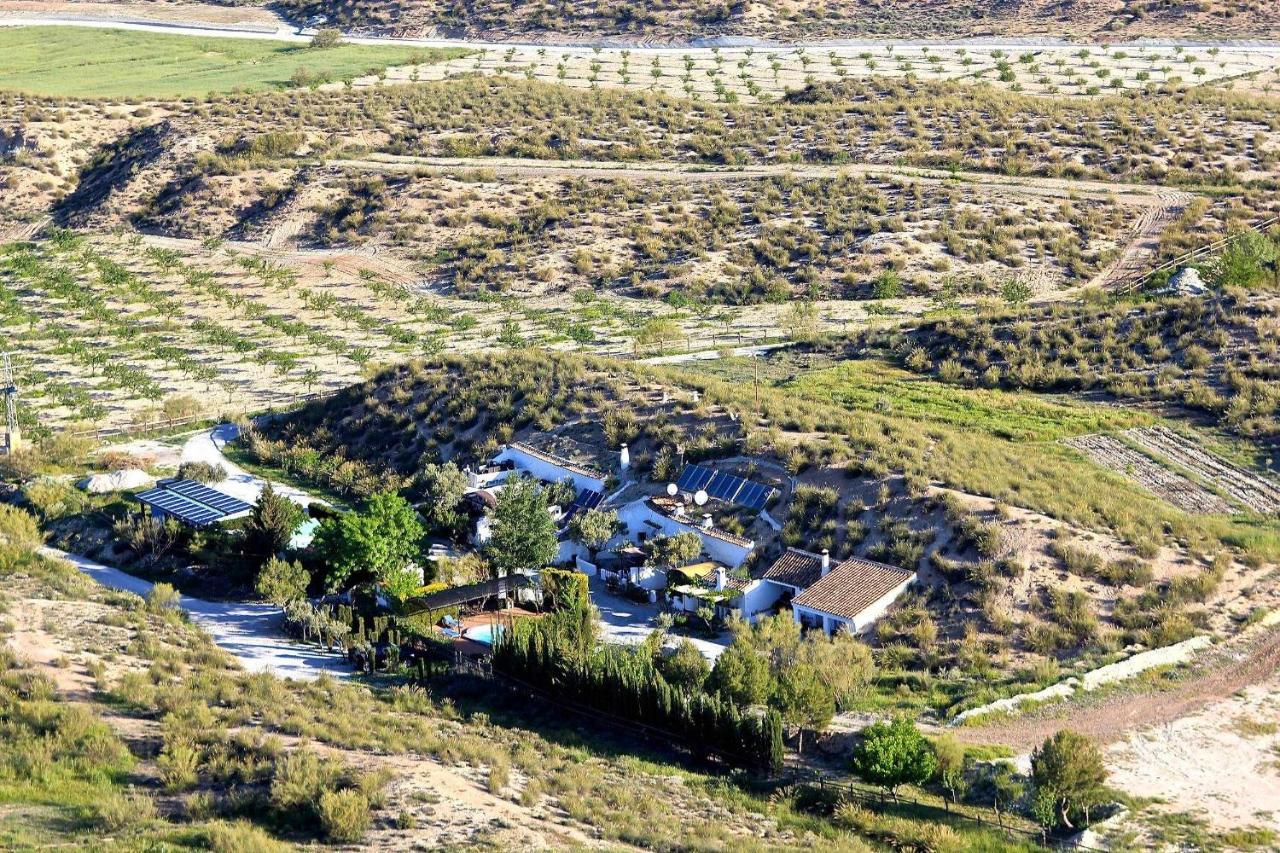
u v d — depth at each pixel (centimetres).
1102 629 7125
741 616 7800
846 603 7512
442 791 5262
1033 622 7244
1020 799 5650
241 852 4591
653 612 8069
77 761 5350
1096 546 7800
